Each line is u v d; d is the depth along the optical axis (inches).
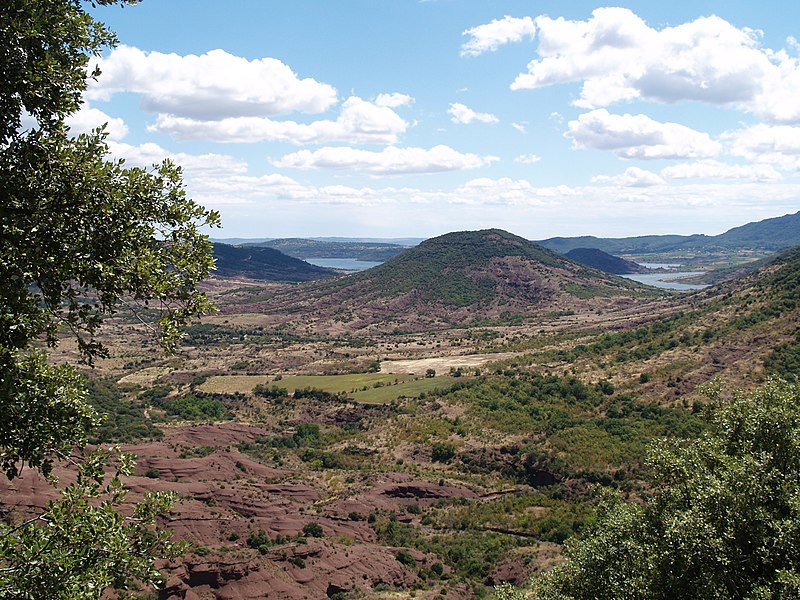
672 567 720.3
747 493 708.0
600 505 951.0
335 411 5029.5
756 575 696.4
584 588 856.9
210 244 569.3
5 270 457.7
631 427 3415.4
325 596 2194.9
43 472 554.3
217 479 3253.0
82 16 537.6
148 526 545.6
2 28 487.5
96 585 469.4
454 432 4057.6
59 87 522.6
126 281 516.7
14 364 520.4
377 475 3607.3
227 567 2074.3
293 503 3021.7
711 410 941.2
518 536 2883.9
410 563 2564.0
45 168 491.2
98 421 589.3
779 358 3395.7
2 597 435.2
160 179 549.0
